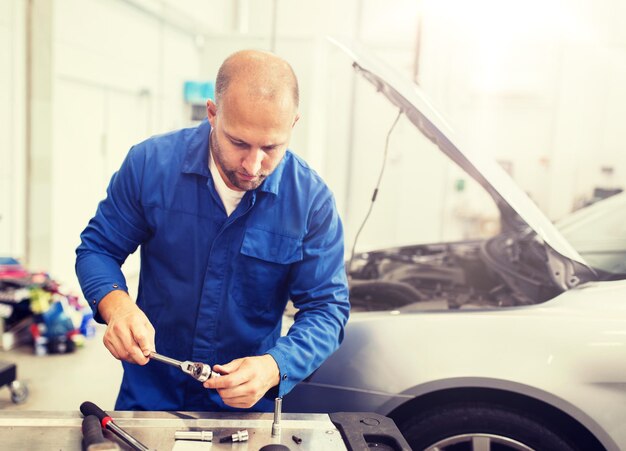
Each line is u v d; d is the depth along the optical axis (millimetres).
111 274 1114
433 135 1482
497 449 1513
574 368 1347
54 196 3887
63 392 2730
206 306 1157
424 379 1399
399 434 921
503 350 1383
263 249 1137
